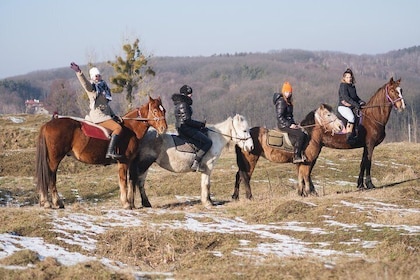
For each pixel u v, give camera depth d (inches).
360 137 680.4
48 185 531.2
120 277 351.9
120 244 446.0
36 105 3983.8
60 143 526.6
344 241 449.4
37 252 405.1
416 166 1027.9
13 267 365.4
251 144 626.2
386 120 687.1
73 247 429.7
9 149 1334.9
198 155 598.2
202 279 348.8
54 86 3139.8
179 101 598.5
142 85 1932.8
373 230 462.0
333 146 672.4
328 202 576.1
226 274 354.6
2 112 5713.6
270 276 348.5
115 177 1010.7
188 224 502.3
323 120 658.8
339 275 342.3
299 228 493.0
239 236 470.3
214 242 460.4
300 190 664.4
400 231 452.8
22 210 512.1
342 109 672.4
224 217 538.0
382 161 1069.1
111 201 842.8
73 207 552.7
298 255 410.3
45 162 524.4
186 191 874.1
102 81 554.3
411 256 387.5
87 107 2118.6
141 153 585.6
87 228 471.5
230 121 628.7
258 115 5359.3
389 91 677.9
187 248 450.6
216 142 618.5
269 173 973.8
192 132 597.9
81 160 543.8
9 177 1016.9
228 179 943.7
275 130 651.5
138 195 826.2
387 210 542.9
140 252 441.1
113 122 545.0
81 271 354.6
